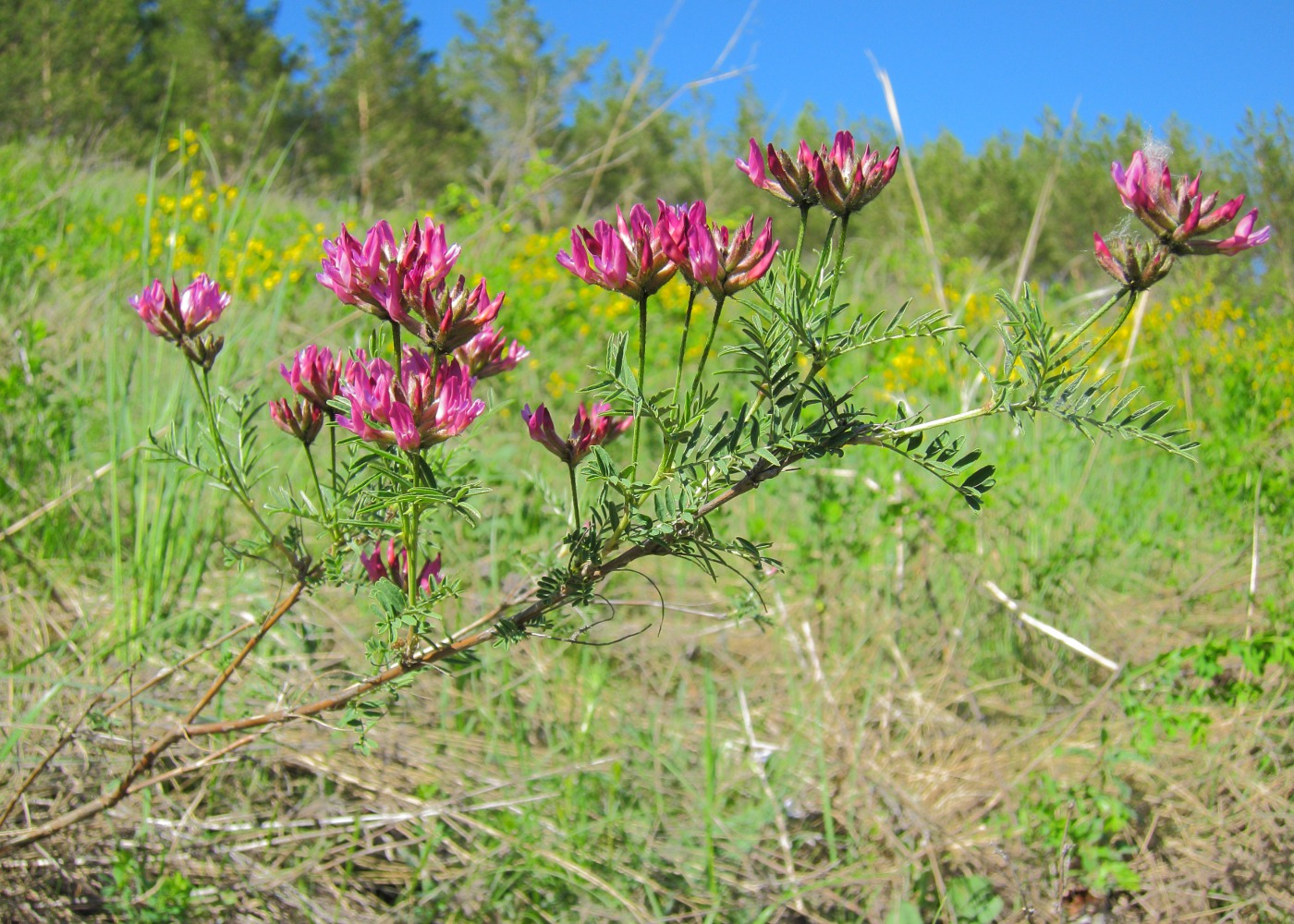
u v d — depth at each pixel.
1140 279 0.27
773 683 0.61
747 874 0.46
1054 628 0.64
